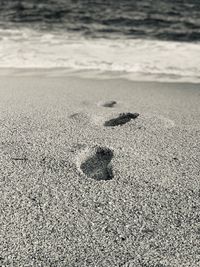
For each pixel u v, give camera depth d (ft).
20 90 10.28
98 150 6.65
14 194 5.26
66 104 9.09
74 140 6.99
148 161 6.30
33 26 26.35
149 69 13.80
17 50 16.61
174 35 24.25
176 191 5.45
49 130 7.41
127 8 34.32
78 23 28.07
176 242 4.44
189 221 4.81
